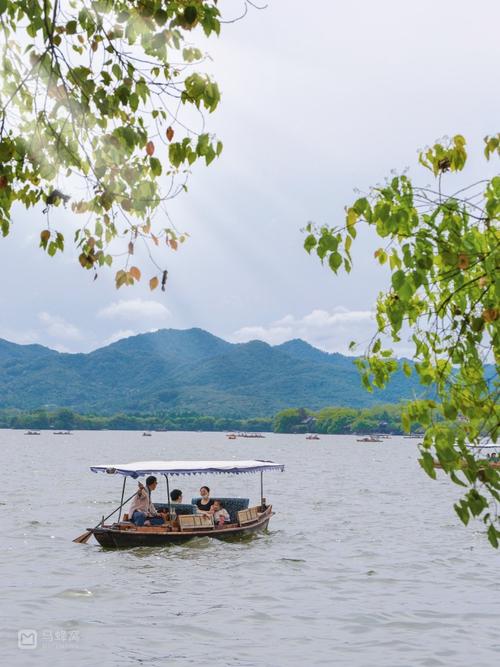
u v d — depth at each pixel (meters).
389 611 18.42
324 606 19.02
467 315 5.47
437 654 14.73
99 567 24.12
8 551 27.20
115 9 5.86
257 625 17.03
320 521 37.88
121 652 14.70
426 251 5.15
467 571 23.97
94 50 6.00
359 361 5.89
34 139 6.08
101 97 6.01
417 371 5.72
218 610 18.45
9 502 46.19
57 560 25.39
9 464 98.06
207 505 30.34
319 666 13.92
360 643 15.55
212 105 5.98
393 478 80.38
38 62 5.80
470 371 5.60
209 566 24.42
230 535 28.83
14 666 13.60
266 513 32.22
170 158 6.08
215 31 5.77
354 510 43.94
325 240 5.16
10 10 5.99
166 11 5.87
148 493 28.20
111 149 6.11
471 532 33.50
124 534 27.08
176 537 27.59
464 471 5.35
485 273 5.27
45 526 34.75
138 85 6.05
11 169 6.32
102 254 6.35
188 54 5.88
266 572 23.53
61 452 149.25
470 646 15.32
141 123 6.15
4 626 16.42
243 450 177.75
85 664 13.84
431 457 5.44
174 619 17.48
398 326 5.38
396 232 5.21
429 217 5.21
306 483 71.69
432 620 17.52
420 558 26.41
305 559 25.95
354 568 24.42
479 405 5.54
